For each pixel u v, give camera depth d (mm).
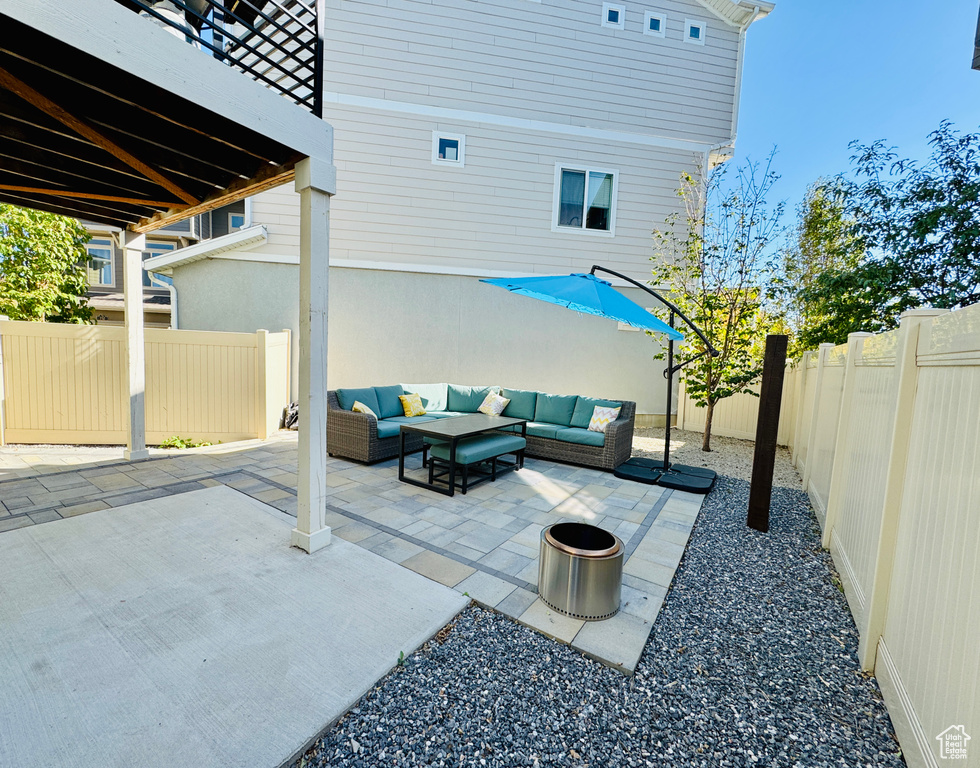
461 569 2973
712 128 8461
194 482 4527
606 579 2453
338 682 1924
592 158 8102
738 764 1650
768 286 6773
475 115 7664
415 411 6582
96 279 11531
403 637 2240
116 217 4734
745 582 3035
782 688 2047
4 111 2566
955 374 1638
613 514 4156
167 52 2113
